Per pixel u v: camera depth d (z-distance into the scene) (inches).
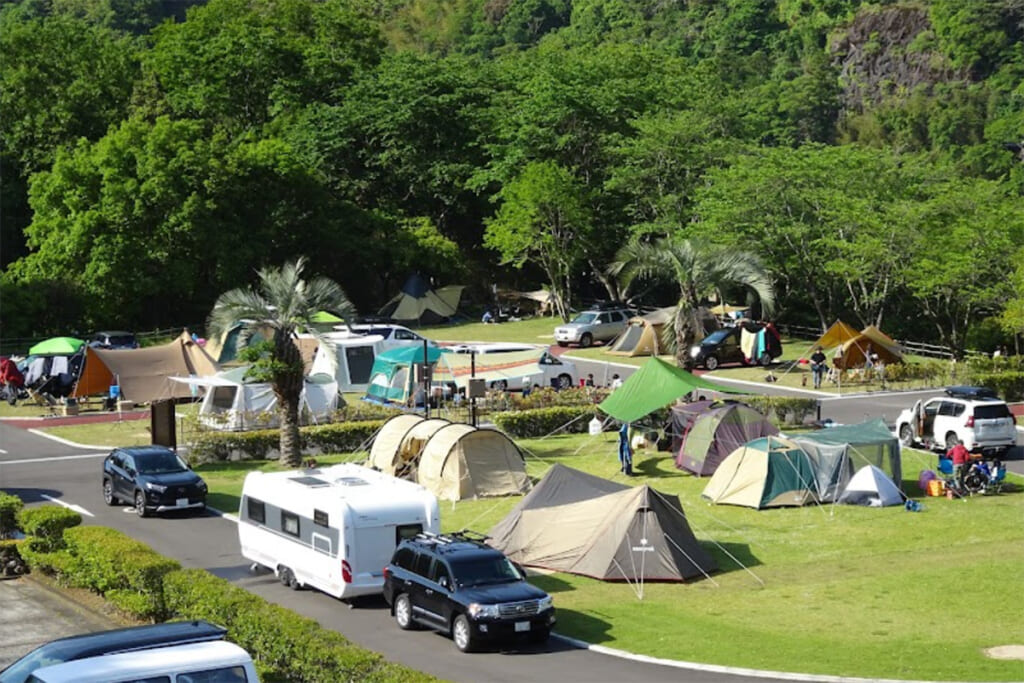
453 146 3873.0
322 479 1200.2
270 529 1205.7
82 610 1101.7
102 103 3875.5
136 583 1047.0
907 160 3250.5
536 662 943.0
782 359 2755.9
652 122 3403.1
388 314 3595.0
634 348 2785.4
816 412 2025.1
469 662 945.5
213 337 1726.1
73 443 1985.7
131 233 3228.3
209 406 2064.5
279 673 886.4
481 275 4072.3
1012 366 2534.5
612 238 3526.1
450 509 1503.4
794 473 1492.4
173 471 1519.4
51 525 1237.7
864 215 2847.0
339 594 1098.1
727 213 2970.0
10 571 1246.9
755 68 7298.2
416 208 3991.1
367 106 3823.8
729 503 1494.8
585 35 7421.3
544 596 985.5
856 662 920.3
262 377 1705.2
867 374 2432.3
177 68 4067.4
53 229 3260.3
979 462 1549.0
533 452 1860.2
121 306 3307.1
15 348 3053.6
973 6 7460.6
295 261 3585.1
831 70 7391.7
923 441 1791.3
